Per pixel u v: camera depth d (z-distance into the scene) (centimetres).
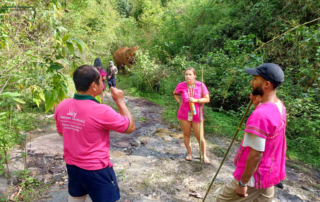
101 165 177
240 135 527
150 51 1204
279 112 170
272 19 727
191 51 1034
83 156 173
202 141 383
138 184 321
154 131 538
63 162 369
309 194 325
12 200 264
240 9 935
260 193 186
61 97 239
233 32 911
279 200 306
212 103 718
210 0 1063
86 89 178
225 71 653
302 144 474
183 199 295
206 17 1055
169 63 888
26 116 526
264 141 161
